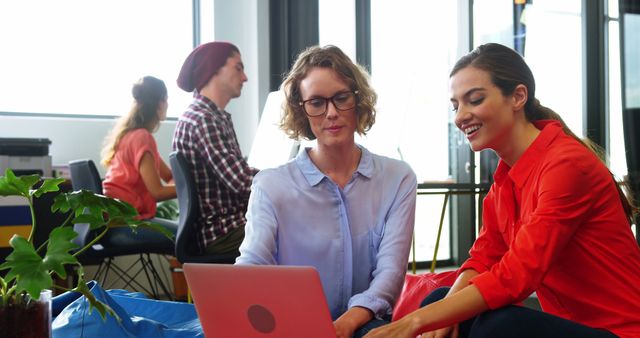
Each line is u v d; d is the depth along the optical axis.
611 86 4.10
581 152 1.55
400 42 5.31
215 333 1.41
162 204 5.16
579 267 1.57
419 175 5.34
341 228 1.87
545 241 1.48
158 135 5.44
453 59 5.12
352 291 1.88
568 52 4.39
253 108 5.39
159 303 2.04
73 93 5.24
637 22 4.04
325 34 5.29
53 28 5.17
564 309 1.63
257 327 1.35
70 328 1.62
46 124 5.06
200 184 3.25
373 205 1.89
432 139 5.29
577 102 4.35
